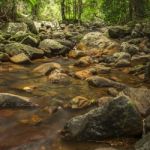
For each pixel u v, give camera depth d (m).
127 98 4.42
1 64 9.18
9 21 16.42
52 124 4.89
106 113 4.35
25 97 6.14
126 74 8.48
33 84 7.18
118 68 9.20
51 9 36.91
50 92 6.57
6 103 5.45
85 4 36.78
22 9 27.56
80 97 5.93
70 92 6.61
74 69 8.92
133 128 4.34
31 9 29.41
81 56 11.06
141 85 7.37
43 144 4.23
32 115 5.21
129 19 21.72
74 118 4.55
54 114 5.30
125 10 22.56
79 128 4.37
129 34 15.41
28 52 10.25
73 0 34.28
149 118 4.35
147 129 4.25
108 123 4.32
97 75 8.16
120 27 15.76
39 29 18.72
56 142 4.28
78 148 4.13
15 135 4.48
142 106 5.15
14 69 8.68
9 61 9.57
